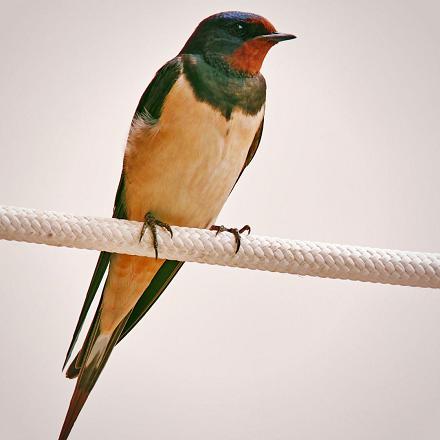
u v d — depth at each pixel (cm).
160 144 416
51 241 351
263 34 423
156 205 428
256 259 369
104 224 360
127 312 441
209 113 413
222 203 437
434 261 367
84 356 434
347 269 366
